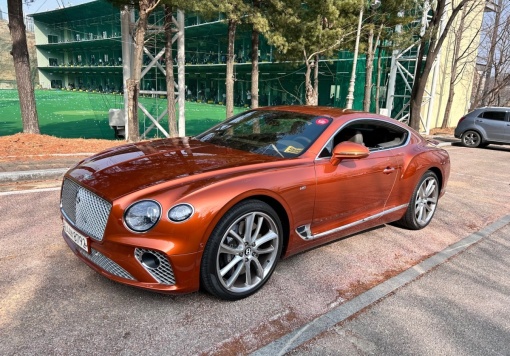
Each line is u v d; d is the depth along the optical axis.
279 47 12.66
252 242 3.03
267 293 3.18
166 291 2.70
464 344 2.68
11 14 9.60
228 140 4.02
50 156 7.98
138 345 2.45
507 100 32.91
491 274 3.84
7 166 6.91
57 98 36.50
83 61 55.22
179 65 13.47
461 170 10.03
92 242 2.81
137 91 10.52
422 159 4.70
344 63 23.28
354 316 2.93
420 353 2.55
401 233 4.86
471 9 20.86
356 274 3.63
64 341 2.44
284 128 3.98
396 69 21.34
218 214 2.73
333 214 3.69
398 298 3.24
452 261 4.09
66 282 3.13
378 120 4.43
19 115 20.55
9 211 4.77
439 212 5.92
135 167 3.11
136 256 2.65
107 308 2.81
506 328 2.91
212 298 3.04
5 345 2.37
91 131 15.39
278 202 3.16
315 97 15.76
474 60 25.52
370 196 4.06
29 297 2.89
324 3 12.23
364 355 2.49
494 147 16.28
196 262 2.72
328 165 3.57
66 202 3.21
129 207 2.63
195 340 2.53
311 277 3.50
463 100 26.06
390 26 16.06
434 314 3.03
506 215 5.96
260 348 2.49
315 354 2.47
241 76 40.19
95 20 43.00
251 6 11.98
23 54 9.91
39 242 3.87
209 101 43.97
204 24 32.00
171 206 2.62
